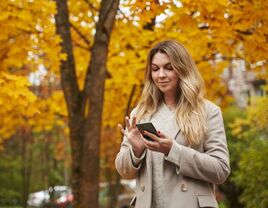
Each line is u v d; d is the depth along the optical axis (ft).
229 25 18.93
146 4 16.81
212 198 9.23
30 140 59.41
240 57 24.52
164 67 9.73
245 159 30.40
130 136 9.37
